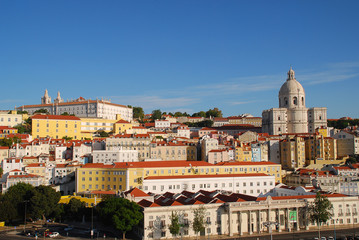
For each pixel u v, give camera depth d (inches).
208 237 6481.3
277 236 6761.8
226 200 7219.5
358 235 6766.7
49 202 7765.8
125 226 6392.7
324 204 7101.4
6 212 7623.0
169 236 6624.0
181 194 7854.3
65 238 6584.6
